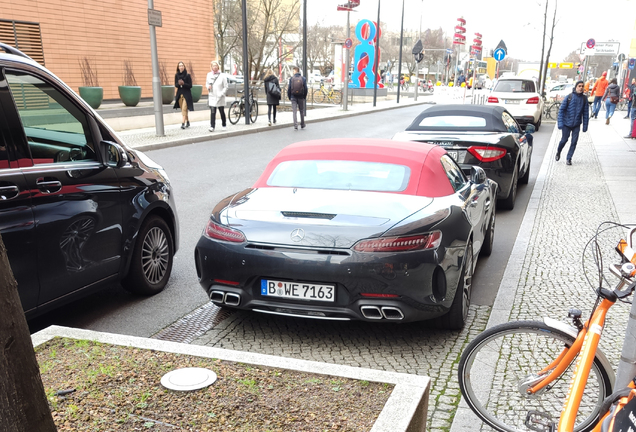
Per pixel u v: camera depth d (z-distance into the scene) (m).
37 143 3.80
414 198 4.16
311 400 2.57
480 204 4.92
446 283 3.83
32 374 1.83
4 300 1.73
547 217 7.76
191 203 8.56
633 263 2.35
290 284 3.79
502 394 2.87
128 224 4.53
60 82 4.05
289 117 23.64
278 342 4.07
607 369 2.65
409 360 3.78
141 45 28.27
